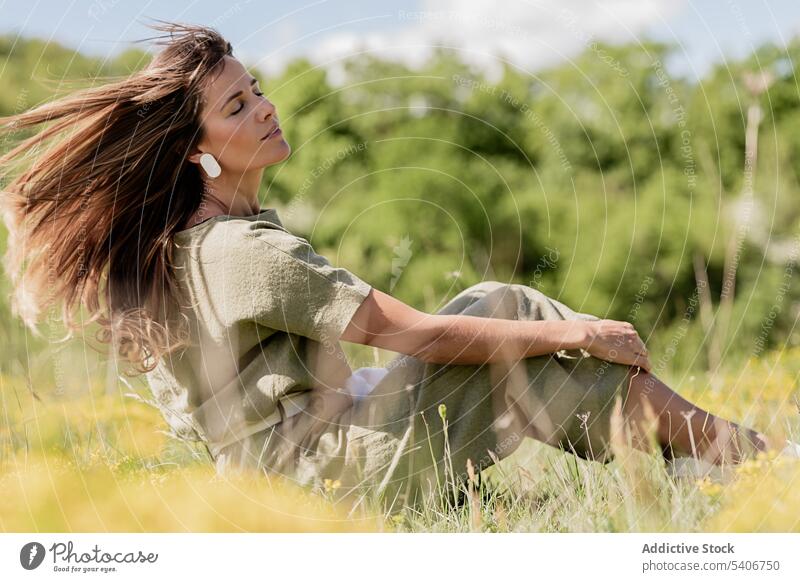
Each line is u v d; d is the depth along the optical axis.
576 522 2.21
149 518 2.25
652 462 2.38
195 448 2.74
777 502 2.13
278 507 2.22
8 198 2.56
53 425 3.05
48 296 2.58
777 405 3.21
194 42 2.46
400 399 2.36
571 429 2.39
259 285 2.20
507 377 2.36
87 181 2.44
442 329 2.28
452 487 2.37
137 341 2.34
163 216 2.38
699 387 4.24
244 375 2.27
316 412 2.32
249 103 2.45
